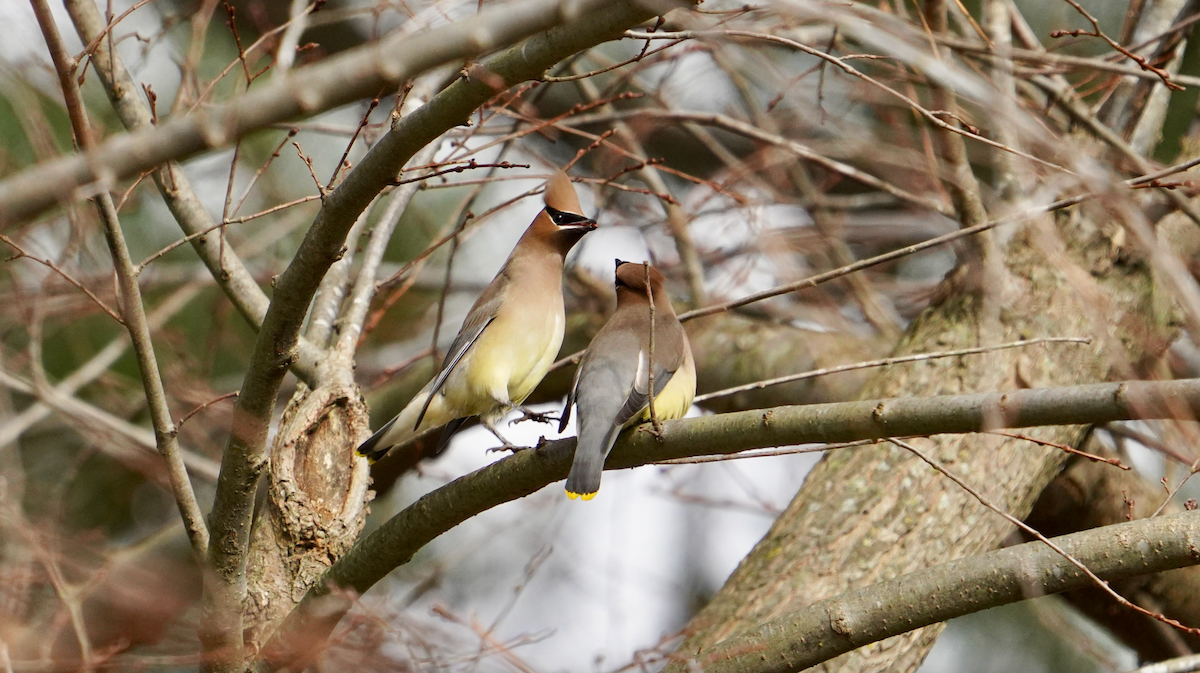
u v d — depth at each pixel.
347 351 10.23
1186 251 10.97
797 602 9.40
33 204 4.23
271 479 9.35
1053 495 11.67
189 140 4.35
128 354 16.73
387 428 9.74
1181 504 13.05
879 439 6.93
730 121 12.20
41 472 16.72
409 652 8.67
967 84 5.64
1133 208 6.96
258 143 16.00
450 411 10.30
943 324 10.84
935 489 9.86
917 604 7.34
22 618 11.28
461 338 10.27
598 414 7.85
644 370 8.21
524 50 6.31
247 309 10.77
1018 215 7.76
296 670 8.34
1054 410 6.48
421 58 4.41
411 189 11.50
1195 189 9.20
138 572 11.76
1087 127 10.17
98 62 10.56
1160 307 10.89
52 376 16.56
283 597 9.01
